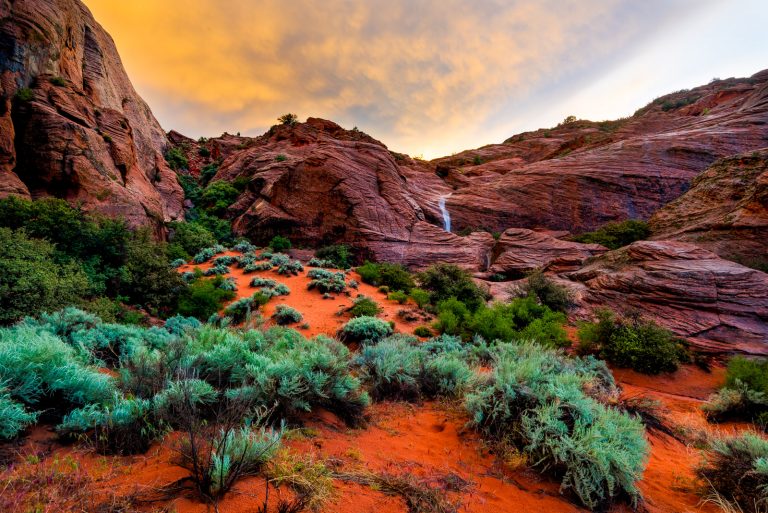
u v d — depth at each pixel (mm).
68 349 3689
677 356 10391
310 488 2275
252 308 12547
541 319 12070
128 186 21312
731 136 32938
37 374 2873
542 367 5359
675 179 32219
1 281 7750
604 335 10844
